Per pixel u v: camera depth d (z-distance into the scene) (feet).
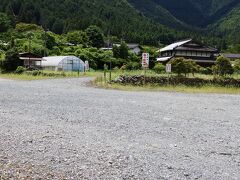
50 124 32.99
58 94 61.41
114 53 243.81
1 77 121.08
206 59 236.02
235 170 20.90
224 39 531.50
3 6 491.72
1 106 44.21
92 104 48.14
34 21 460.96
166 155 23.58
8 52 154.81
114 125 33.04
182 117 38.93
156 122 35.19
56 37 325.01
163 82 85.97
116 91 72.84
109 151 24.27
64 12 537.24
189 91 77.05
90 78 122.72
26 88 73.36
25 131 29.76
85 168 20.97
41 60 181.27
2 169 20.67
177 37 517.96
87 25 442.09
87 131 30.27
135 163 21.85
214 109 47.11
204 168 21.17
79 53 232.12
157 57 267.18
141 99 56.85
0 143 25.88
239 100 60.85
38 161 22.16
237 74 125.08
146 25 571.28
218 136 29.48
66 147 25.12
